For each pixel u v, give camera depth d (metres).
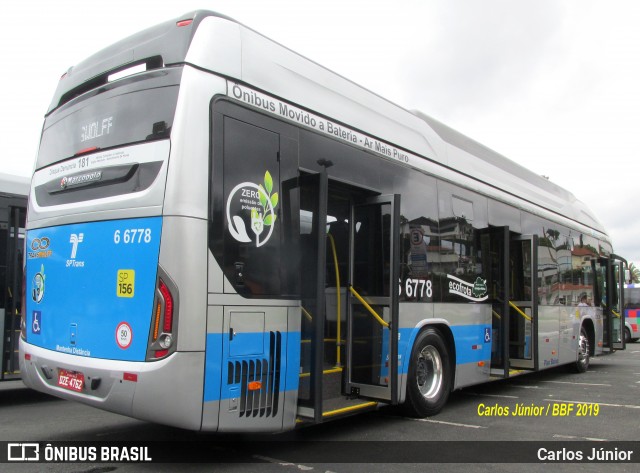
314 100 5.28
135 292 4.09
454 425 6.21
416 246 6.44
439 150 7.28
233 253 4.23
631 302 27.09
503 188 8.82
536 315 8.70
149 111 4.31
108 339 4.23
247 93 4.54
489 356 7.87
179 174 4.01
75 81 5.21
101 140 4.64
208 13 4.51
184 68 4.22
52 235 4.96
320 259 4.70
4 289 7.49
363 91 6.07
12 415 6.80
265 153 4.60
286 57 5.09
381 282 5.72
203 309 3.98
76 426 6.08
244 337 4.25
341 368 5.90
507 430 6.01
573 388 9.25
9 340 7.46
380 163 6.03
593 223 12.98
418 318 6.34
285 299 4.61
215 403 4.02
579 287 11.34
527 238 8.95
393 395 5.48
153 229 4.05
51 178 5.20
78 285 4.56
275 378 4.49
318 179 4.80
